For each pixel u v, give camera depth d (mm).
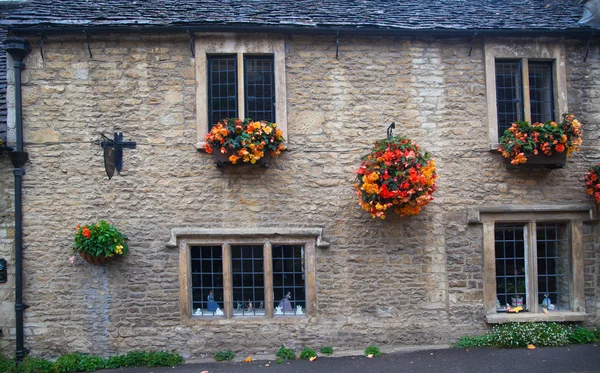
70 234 5195
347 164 5406
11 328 5125
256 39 5352
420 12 5922
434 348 5277
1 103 5449
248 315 5395
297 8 5836
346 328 5332
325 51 5461
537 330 5312
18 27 5008
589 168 5598
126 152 5270
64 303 5172
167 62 5336
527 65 5598
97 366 5000
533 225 5559
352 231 5383
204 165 5305
